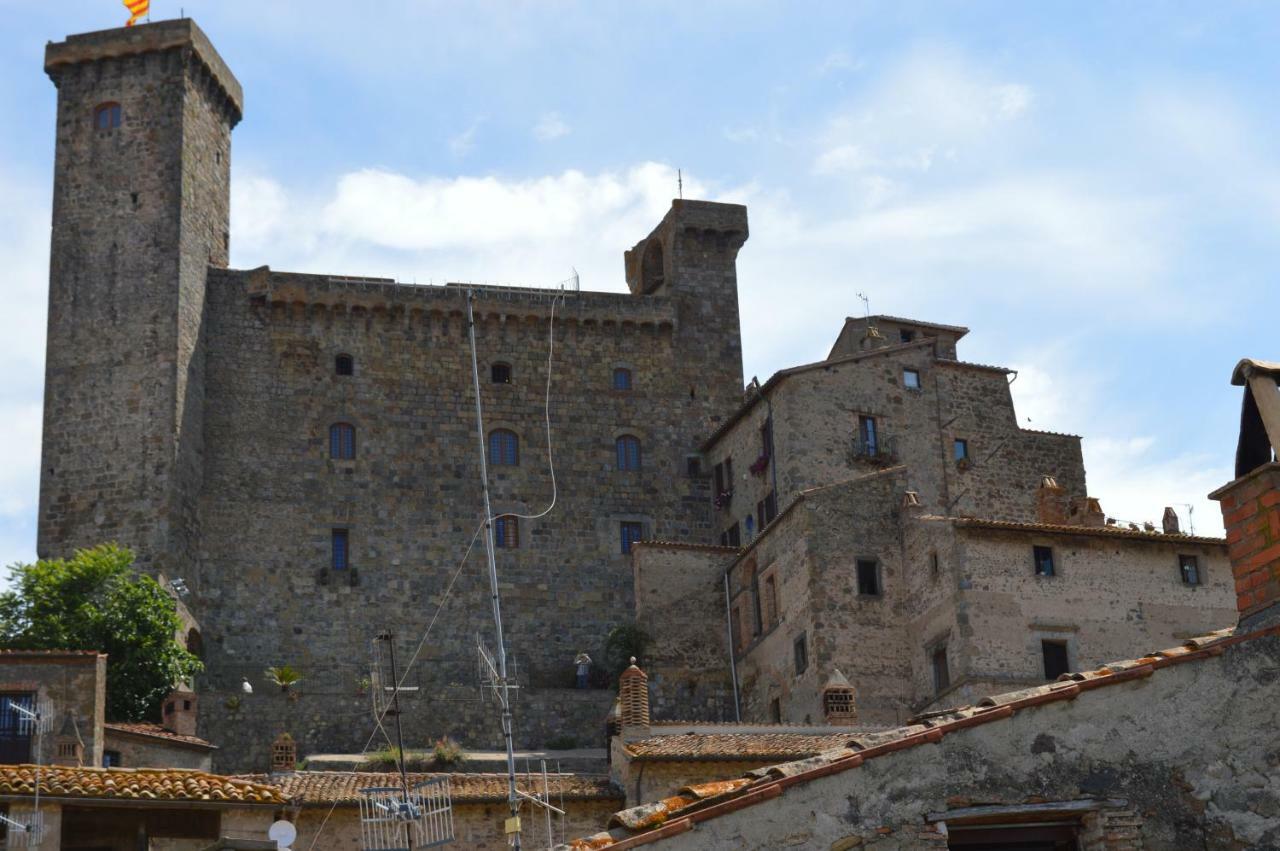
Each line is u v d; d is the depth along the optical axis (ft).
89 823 112.37
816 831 53.57
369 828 148.36
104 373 282.97
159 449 277.85
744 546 267.39
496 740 256.73
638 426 310.24
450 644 288.10
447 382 304.09
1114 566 221.66
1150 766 55.21
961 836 55.11
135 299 286.46
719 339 320.09
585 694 262.06
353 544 290.76
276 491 290.56
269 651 281.13
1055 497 257.96
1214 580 223.51
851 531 236.84
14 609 246.47
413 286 306.55
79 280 288.71
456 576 292.81
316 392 297.74
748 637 259.39
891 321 301.02
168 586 268.00
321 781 161.79
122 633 242.78
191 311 290.15
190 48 297.12
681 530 304.71
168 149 293.84
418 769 220.02
